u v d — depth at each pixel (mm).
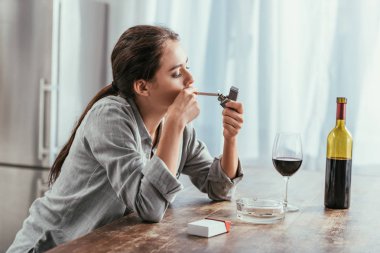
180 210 1466
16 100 3928
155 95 1500
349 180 1518
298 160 1464
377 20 3520
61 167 1623
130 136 1409
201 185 1686
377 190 1840
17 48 3889
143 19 4078
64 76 3910
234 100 1605
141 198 1305
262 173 2156
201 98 3930
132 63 1472
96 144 1400
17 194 3188
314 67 3672
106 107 1443
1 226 2721
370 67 3539
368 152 3553
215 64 3908
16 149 3967
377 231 1285
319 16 3652
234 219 1369
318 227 1308
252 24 3822
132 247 1108
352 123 3570
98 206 1441
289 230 1271
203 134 3943
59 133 3930
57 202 1480
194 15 3945
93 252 1071
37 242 1469
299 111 3723
